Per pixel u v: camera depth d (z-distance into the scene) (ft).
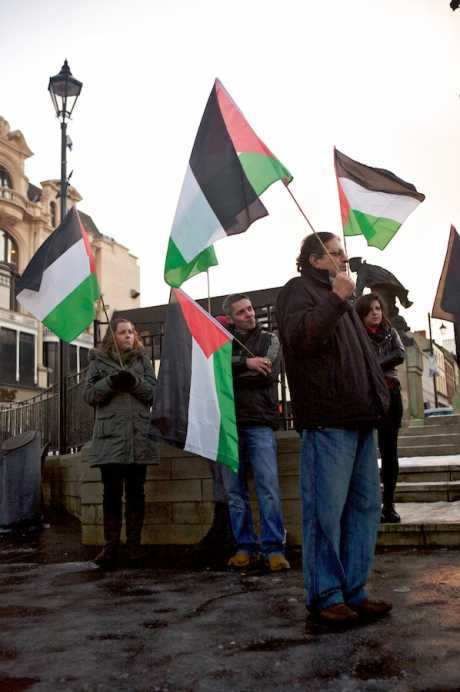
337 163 16.81
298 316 9.61
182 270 14.53
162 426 14.17
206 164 13.43
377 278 41.50
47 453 31.99
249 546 14.92
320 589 9.42
